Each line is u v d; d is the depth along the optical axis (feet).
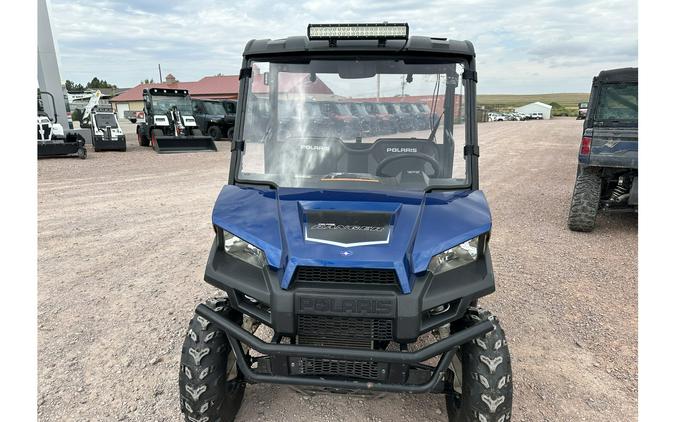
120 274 15.25
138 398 9.08
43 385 9.37
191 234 19.95
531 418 8.61
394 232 7.04
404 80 8.94
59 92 60.03
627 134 18.54
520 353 10.75
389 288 6.59
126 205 25.59
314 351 6.45
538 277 15.25
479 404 6.83
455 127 8.84
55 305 12.89
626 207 20.43
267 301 6.73
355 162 9.33
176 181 34.04
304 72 9.06
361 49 8.57
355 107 9.16
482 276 6.99
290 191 8.40
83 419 8.49
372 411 8.83
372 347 6.75
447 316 6.74
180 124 60.85
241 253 7.45
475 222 7.33
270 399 9.13
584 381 9.71
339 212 7.50
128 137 84.43
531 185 32.99
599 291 14.15
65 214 23.35
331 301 6.52
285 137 9.30
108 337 11.25
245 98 9.07
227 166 43.27
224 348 7.49
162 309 12.75
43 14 57.57
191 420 7.45
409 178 8.96
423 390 6.56
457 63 8.72
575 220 20.35
